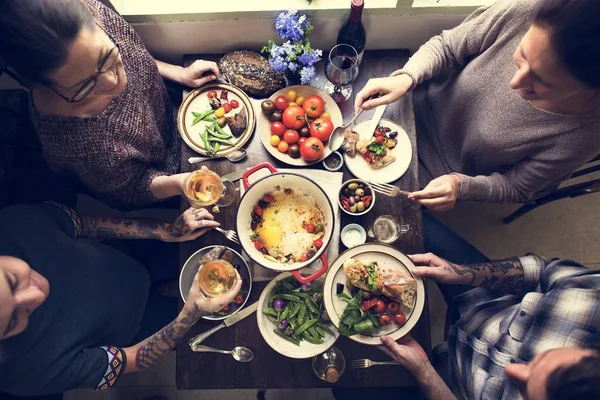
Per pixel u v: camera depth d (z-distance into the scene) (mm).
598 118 1038
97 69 928
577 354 802
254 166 1317
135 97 1209
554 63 877
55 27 812
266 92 1363
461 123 1423
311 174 1288
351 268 1178
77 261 1259
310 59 1259
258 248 1183
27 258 1158
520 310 1176
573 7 789
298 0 1335
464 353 1286
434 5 1344
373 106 1280
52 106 1012
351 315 1172
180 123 1345
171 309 1504
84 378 1174
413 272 1206
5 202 1565
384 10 1354
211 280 1146
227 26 1397
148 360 1234
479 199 1350
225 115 1340
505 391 1146
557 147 1148
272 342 1202
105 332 1302
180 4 1343
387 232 1274
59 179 1611
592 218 2047
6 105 1565
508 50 1164
